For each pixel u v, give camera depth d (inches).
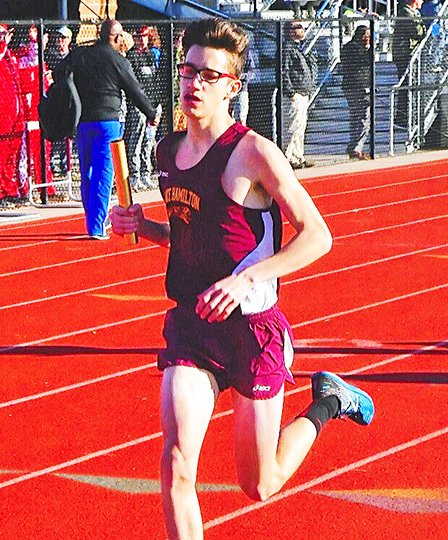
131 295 436.8
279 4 1004.6
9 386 321.1
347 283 450.3
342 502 237.9
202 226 192.1
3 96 639.8
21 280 466.6
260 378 193.2
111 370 335.9
